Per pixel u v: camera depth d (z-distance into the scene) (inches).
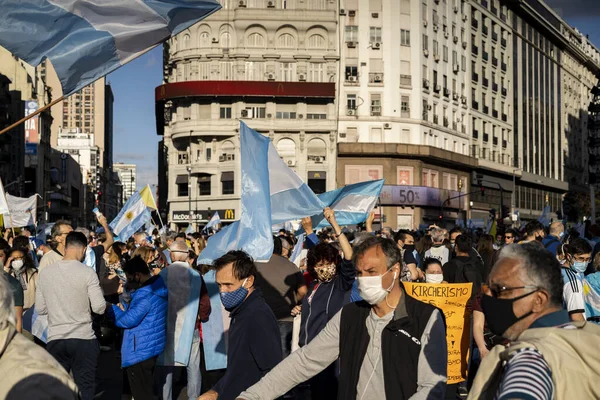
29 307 408.8
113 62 305.0
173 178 2509.8
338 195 401.7
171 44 2511.1
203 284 342.0
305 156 2415.1
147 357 301.1
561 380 100.3
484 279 425.4
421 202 2524.6
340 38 2516.0
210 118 2396.7
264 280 328.2
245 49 2404.0
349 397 161.2
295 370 165.3
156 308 305.1
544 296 114.1
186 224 2508.6
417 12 2600.9
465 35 2987.2
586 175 4852.4
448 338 322.0
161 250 624.7
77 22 301.3
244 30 2404.0
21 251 409.1
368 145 2449.6
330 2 2498.8
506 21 3427.7
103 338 393.7
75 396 105.6
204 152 2431.1
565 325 110.4
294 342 315.9
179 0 305.7
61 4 298.2
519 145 3550.7
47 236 965.2
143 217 692.1
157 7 305.1
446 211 2758.4
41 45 297.4
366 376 159.8
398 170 2512.3
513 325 116.5
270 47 2415.1
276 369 165.6
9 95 3553.2
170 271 334.0
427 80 2647.6
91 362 293.9
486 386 105.6
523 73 3656.5
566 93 4421.8
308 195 326.6
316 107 2432.3
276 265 331.3
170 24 307.3
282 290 327.3
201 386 384.5
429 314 159.5
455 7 2893.7
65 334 288.4
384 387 157.2
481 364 108.7
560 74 4291.3
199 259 313.3
